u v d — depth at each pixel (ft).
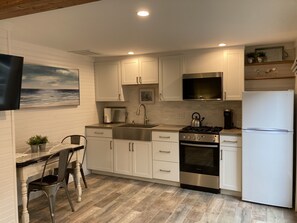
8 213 8.34
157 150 13.64
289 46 12.32
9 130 8.36
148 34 10.07
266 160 10.80
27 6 5.71
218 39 11.17
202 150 12.51
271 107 10.54
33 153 10.25
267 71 12.84
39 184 9.68
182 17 7.89
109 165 15.08
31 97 11.56
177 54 13.94
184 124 15.12
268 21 8.46
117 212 10.52
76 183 11.82
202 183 12.64
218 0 6.52
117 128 14.65
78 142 13.65
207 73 12.89
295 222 9.45
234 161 11.81
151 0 6.44
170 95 14.33
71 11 7.17
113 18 7.91
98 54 14.82
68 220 9.89
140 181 14.35
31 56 11.69
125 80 15.48
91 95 16.08
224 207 10.84
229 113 13.08
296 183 10.45
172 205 11.12
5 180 8.24
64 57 13.73
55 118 13.20
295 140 10.87
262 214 10.14
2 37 8.14
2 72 7.47
